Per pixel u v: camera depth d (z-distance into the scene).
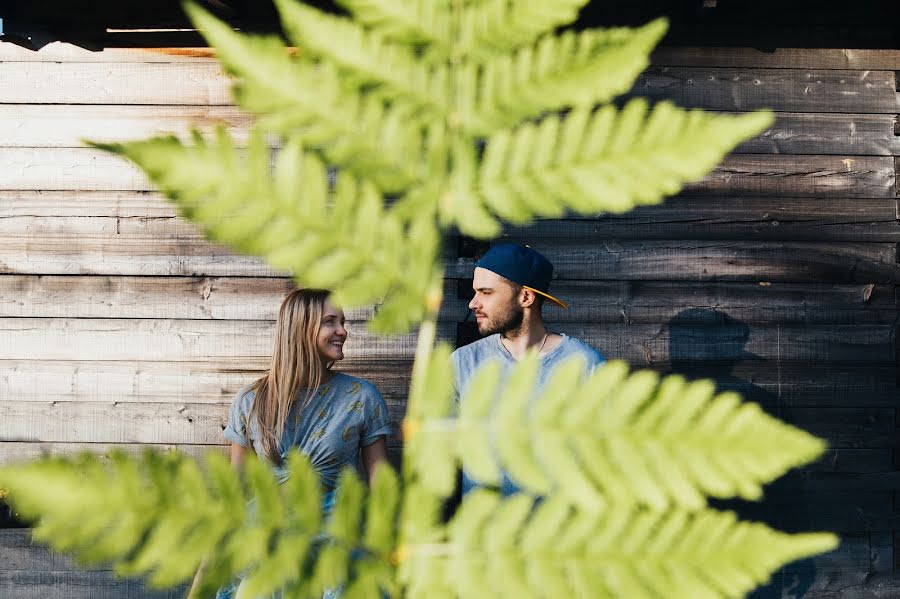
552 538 0.54
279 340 2.79
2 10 3.46
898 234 3.93
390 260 0.55
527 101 0.58
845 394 3.91
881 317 3.93
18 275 3.86
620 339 3.88
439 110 0.58
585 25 3.77
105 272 3.86
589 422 0.54
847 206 3.92
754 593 3.92
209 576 0.49
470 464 0.54
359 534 0.54
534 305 2.96
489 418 0.55
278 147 3.70
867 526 3.89
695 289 3.89
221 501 0.51
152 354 3.86
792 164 3.92
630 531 0.54
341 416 2.79
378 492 0.55
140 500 0.48
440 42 0.59
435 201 0.56
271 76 0.55
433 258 0.56
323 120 0.56
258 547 0.51
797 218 3.92
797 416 3.90
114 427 3.85
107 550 0.47
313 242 0.53
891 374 3.93
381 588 0.63
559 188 0.56
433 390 0.55
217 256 3.86
